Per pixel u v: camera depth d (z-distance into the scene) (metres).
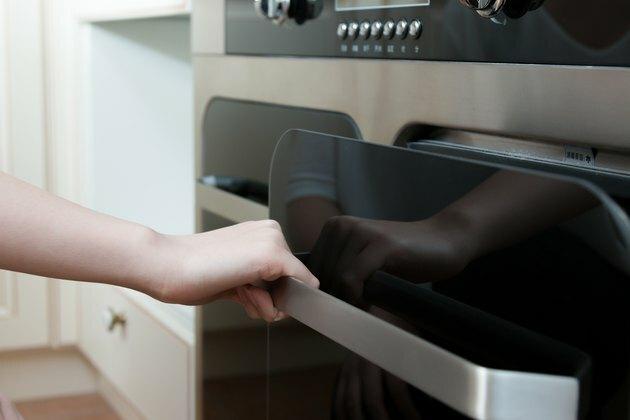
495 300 0.41
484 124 0.52
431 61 0.56
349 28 0.65
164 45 1.54
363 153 0.51
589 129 0.44
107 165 1.52
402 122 0.59
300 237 0.59
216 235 0.54
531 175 0.38
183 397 1.13
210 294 0.53
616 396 0.36
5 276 1.62
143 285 0.52
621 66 0.42
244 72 0.84
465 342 0.43
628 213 0.37
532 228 0.39
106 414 1.66
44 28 1.55
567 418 0.32
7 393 1.73
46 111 1.57
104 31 1.49
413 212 0.46
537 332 0.39
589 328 0.37
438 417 0.44
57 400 1.74
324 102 0.70
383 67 0.61
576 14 0.44
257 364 0.80
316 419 0.58
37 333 1.65
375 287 0.50
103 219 0.53
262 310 0.55
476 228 0.42
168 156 1.57
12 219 0.51
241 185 0.87
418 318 0.46
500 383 0.32
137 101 1.53
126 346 1.38
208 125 0.95
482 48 0.51
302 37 0.73
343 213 0.53
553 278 0.38
